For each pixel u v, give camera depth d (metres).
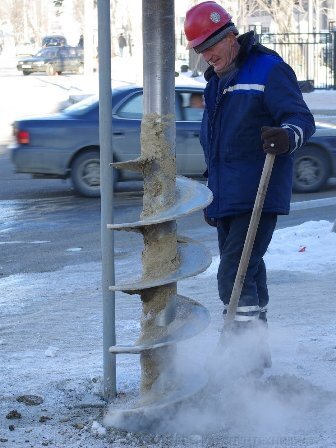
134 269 9.01
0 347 6.04
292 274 8.14
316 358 5.25
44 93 35.31
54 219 12.04
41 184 14.99
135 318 6.72
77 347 5.98
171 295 4.14
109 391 4.55
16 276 8.89
